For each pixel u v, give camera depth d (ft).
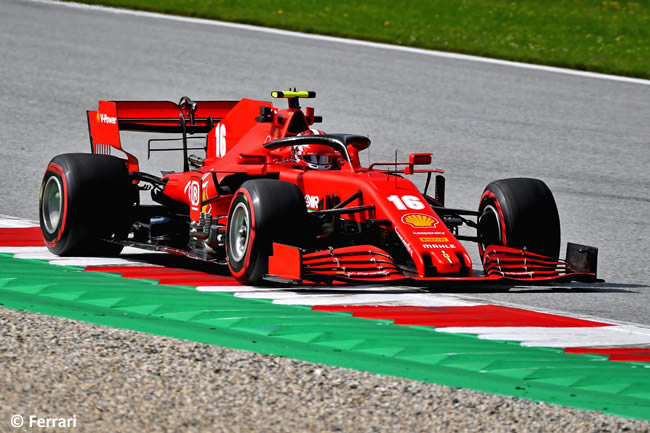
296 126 100.48
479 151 175.52
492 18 319.27
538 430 55.11
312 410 57.11
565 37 299.17
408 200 89.51
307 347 69.56
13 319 72.74
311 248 91.30
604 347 72.79
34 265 94.38
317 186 94.12
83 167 98.22
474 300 87.81
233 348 68.64
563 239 122.01
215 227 95.09
